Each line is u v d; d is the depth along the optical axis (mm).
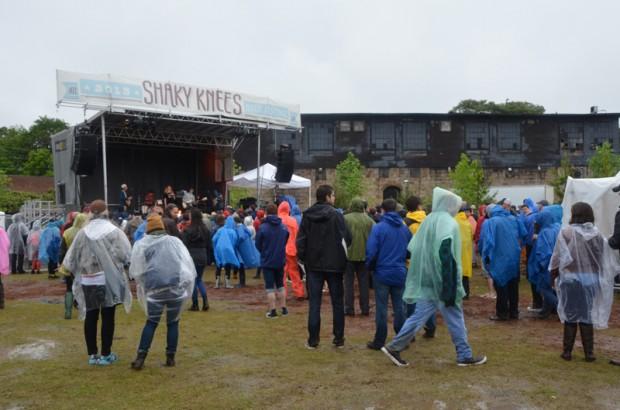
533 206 12750
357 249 9148
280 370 6113
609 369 6113
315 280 7027
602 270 6328
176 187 23641
